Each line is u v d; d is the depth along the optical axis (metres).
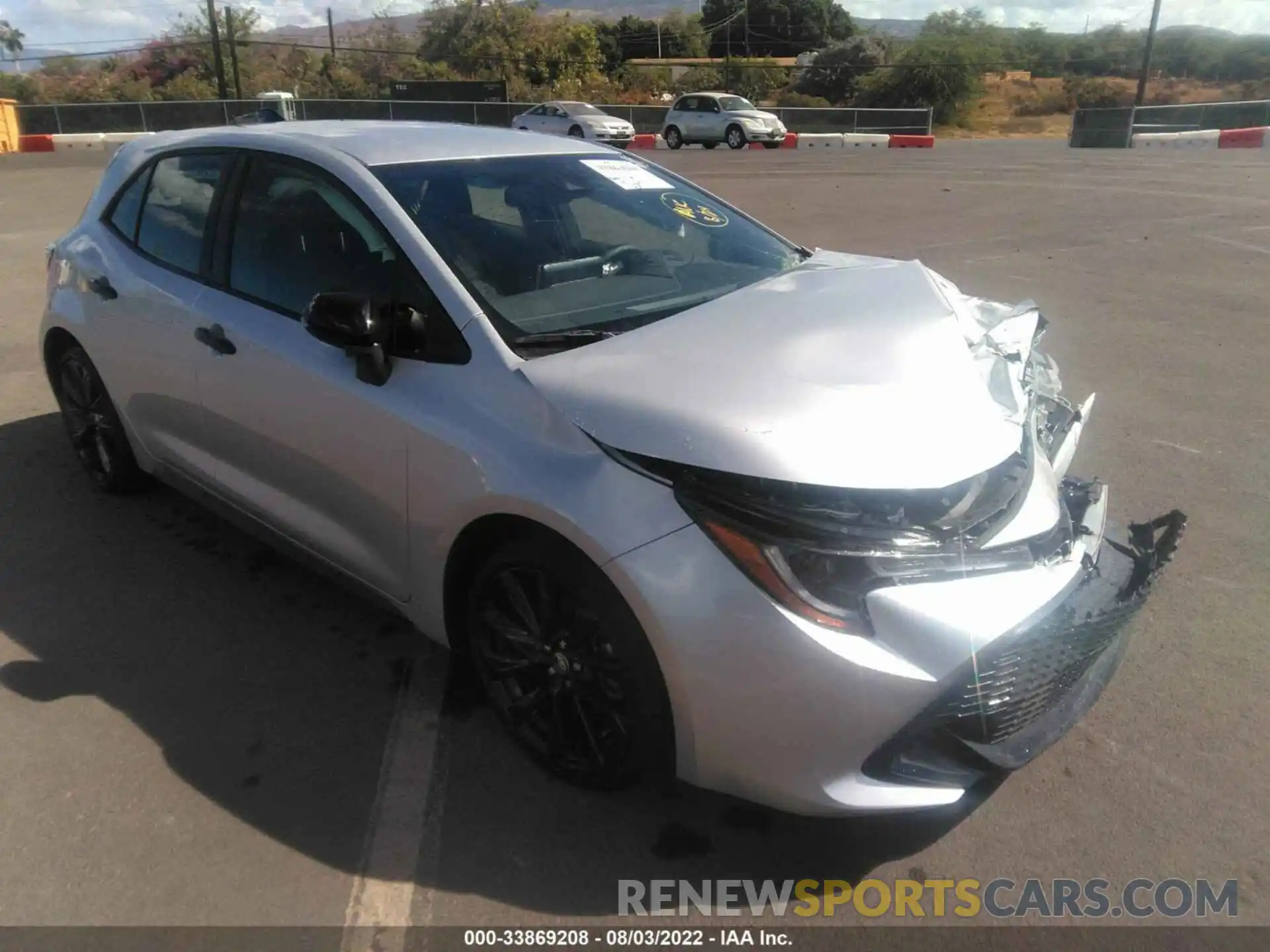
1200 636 3.54
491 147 3.68
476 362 2.79
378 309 2.88
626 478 2.44
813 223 12.53
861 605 2.29
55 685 3.29
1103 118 29.47
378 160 3.35
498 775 2.90
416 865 2.59
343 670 3.40
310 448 3.22
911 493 2.35
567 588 2.58
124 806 2.78
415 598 3.09
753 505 2.30
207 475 3.83
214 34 44.50
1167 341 7.01
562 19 58.72
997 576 2.42
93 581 3.93
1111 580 2.74
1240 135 28.28
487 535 2.79
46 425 5.52
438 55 57.53
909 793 2.40
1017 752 2.48
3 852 2.61
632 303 3.17
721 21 84.75
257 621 3.68
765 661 2.28
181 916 2.43
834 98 57.31
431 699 3.25
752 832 2.71
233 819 2.73
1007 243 10.90
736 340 2.78
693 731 2.41
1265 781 2.87
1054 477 2.93
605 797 2.82
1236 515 4.40
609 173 3.84
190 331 3.63
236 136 3.79
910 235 11.50
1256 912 2.46
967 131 46.81
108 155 26.33
